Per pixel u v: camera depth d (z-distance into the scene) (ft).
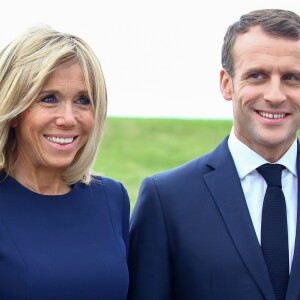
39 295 9.29
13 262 9.36
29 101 9.55
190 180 10.80
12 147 10.15
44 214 10.03
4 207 9.83
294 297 9.67
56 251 9.71
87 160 10.41
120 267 10.09
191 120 77.97
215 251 10.12
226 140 11.12
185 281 10.27
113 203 10.86
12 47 9.62
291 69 9.99
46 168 10.21
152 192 10.80
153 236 10.63
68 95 9.73
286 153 10.45
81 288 9.59
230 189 10.51
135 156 61.72
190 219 10.45
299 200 10.25
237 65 10.31
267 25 10.08
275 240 10.05
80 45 9.82
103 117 10.22
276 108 10.05
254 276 9.84
